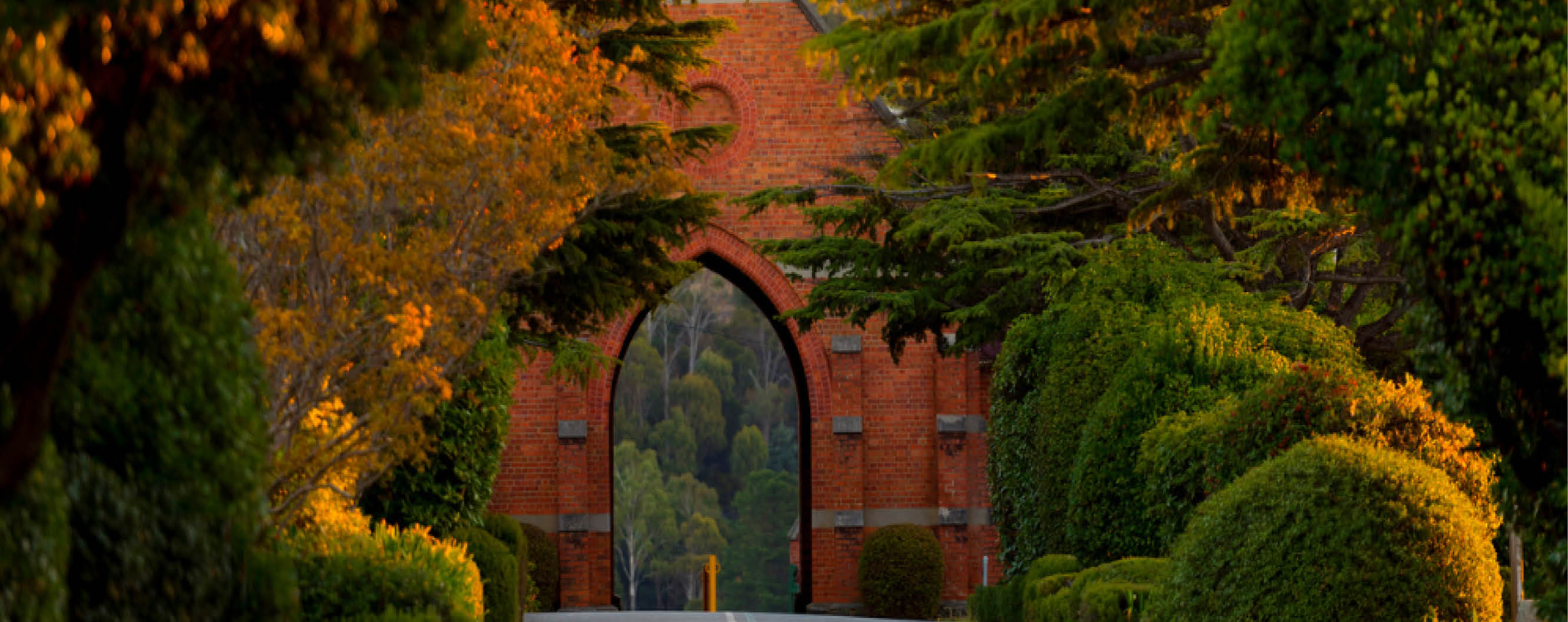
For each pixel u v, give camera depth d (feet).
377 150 37.37
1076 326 68.08
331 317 36.60
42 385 17.71
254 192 22.09
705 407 313.12
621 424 310.45
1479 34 26.32
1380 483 37.73
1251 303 64.39
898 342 93.76
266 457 25.57
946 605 107.14
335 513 39.52
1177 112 41.34
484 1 39.34
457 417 58.85
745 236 108.68
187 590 22.56
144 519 21.95
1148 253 68.33
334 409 39.60
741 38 109.60
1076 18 37.83
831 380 109.19
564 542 106.63
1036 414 73.72
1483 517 44.39
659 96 66.44
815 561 108.06
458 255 41.01
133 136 18.40
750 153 108.78
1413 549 36.86
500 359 57.36
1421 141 27.09
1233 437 50.26
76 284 18.22
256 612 23.85
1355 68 28.96
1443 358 27.91
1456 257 26.37
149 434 22.07
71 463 21.08
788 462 311.06
